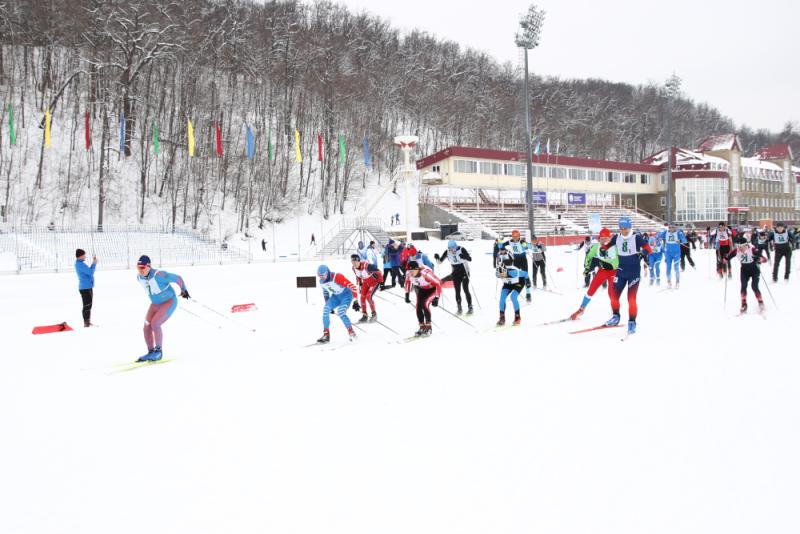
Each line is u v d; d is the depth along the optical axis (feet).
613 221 184.44
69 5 169.48
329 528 9.35
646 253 26.37
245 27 218.59
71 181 149.18
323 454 12.76
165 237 98.17
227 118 186.91
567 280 62.64
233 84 195.00
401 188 207.62
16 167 146.10
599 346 23.89
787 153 272.31
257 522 9.68
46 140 103.14
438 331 31.65
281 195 180.55
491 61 331.57
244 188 171.94
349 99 211.41
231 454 13.03
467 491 10.52
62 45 171.73
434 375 20.07
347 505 10.19
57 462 12.92
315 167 199.82
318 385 19.51
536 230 152.35
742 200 237.66
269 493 10.84
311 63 217.77
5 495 11.16
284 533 9.25
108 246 89.40
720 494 9.87
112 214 147.23
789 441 12.09
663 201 215.51
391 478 11.28
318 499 10.49
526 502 9.96
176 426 15.39
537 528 9.02
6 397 19.36
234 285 73.97
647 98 335.88
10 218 131.13
